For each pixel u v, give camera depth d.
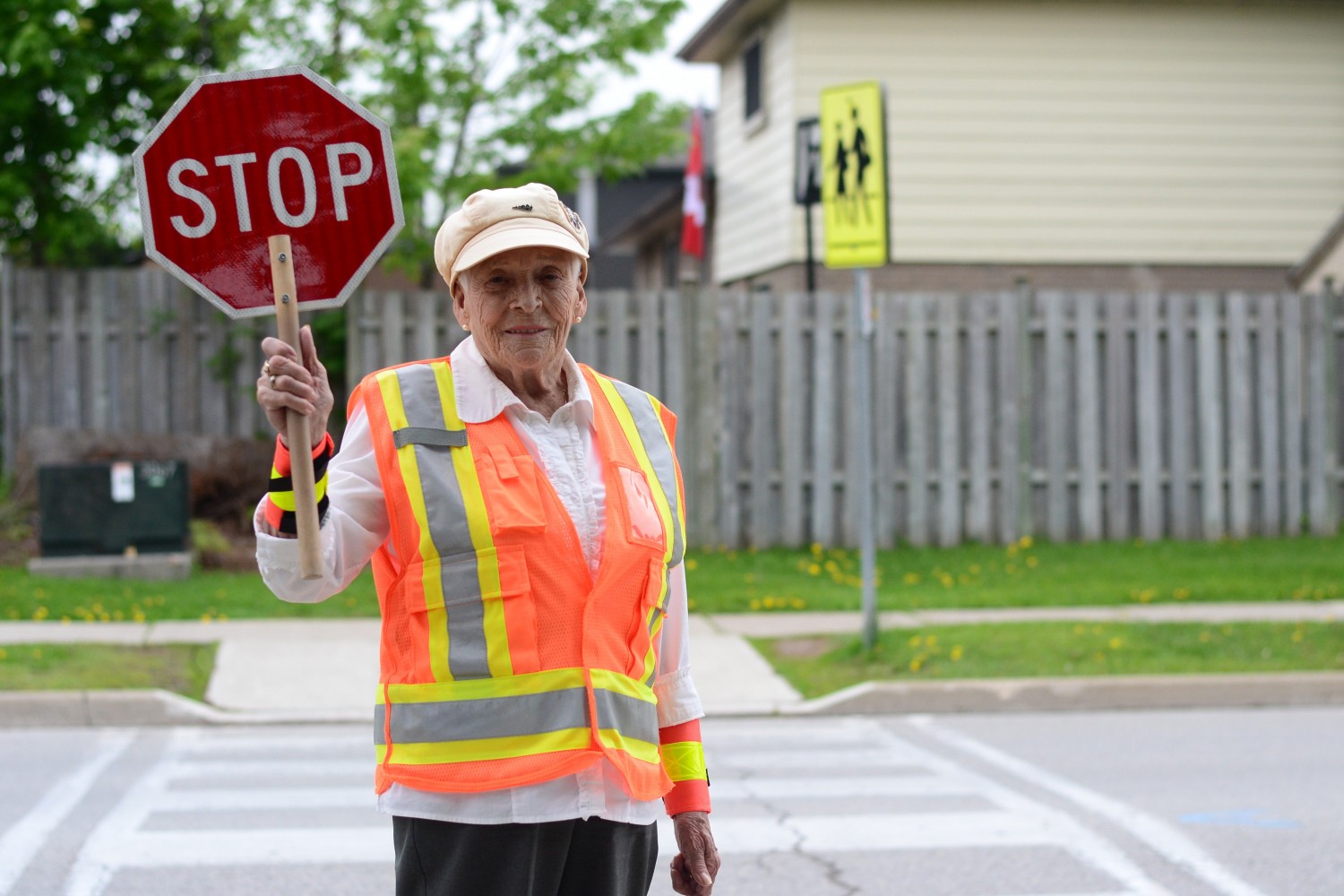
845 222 9.67
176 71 15.64
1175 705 9.06
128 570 12.20
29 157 15.66
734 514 13.80
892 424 13.91
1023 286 14.04
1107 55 17.73
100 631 10.21
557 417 2.81
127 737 8.12
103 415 14.60
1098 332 14.16
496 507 2.63
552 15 15.28
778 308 13.87
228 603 11.23
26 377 14.55
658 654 2.91
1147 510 14.16
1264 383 14.27
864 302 9.79
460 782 2.54
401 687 2.62
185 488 12.47
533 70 15.43
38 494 12.74
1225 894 5.33
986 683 9.04
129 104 16.11
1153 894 5.33
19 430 14.52
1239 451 14.23
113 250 17.92
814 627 10.77
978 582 12.41
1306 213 18.11
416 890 2.61
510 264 2.73
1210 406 14.20
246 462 14.06
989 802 6.68
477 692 2.57
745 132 19.16
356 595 11.74
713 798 6.77
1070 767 7.41
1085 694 9.03
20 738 8.03
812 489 13.87
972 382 14.01
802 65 17.41
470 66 15.59
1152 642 9.87
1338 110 18.12
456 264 2.73
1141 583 12.14
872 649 9.74
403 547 2.64
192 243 2.58
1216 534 14.21
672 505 2.90
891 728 8.50
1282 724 8.52
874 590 9.80
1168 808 6.54
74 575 12.12
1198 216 17.95
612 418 2.89
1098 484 14.14
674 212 23.58
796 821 6.36
